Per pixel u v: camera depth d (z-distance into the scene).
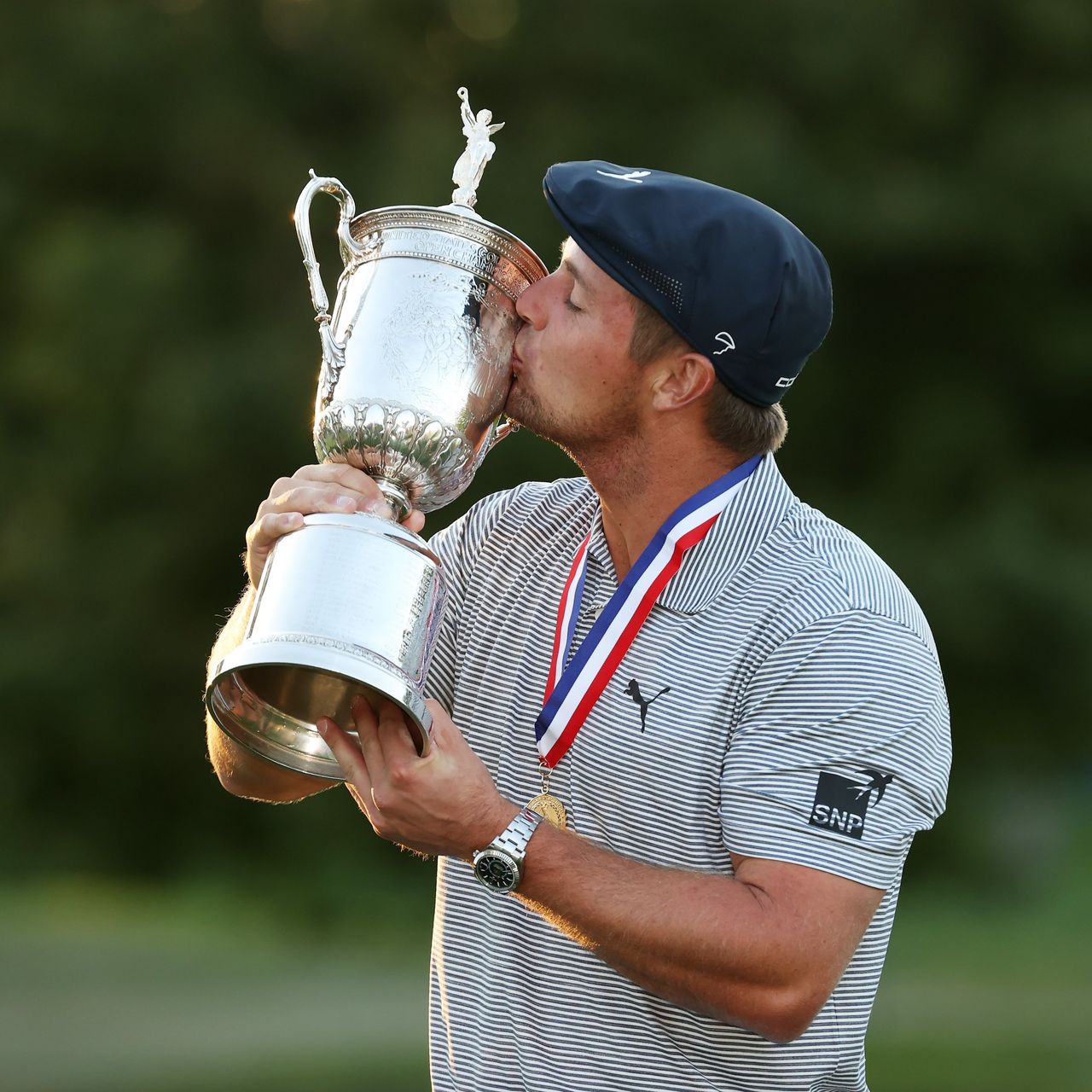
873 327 71.38
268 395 63.59
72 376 68.00
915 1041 36.84
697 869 8.45
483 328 8.70
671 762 8.45
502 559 9.53
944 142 68.31
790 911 7.95
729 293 8.62
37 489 71.75
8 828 74.56
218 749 9.46
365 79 72.81
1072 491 69.88
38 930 57.06
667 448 8.91
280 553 8.23
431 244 8.68
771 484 9.02
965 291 70.00
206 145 70.62
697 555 8.70
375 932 66.50
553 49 66.81
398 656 7.95
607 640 8.66
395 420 8.46
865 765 8.20
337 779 8.93
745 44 66.56
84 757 73.56
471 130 8.95
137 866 75.56
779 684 8.30
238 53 73.00
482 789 8.00
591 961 8.57
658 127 64.12
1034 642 65.69
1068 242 68.31
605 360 8.74
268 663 7.77
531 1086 8.63
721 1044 8.43
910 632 8.46
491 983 8.88
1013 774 75.69
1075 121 66.62
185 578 71.31
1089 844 90.44
